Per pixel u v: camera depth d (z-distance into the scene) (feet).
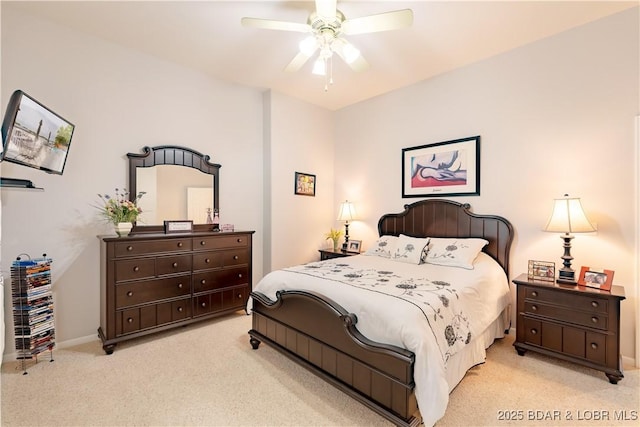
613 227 8.07
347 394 6.19
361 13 7.88
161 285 9.29
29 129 6.31
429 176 11.98
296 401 6.29
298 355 7.48
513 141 9.84
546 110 9.18
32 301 7.55
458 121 11.14
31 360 7.93
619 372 6.84
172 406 6.11
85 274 9.05
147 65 10.23
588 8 7.80
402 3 7.52
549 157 9.14
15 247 7.94
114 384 6.85
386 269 9.17
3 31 7.77
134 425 5.58
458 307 6.73
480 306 7.57
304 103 14.43
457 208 11.06
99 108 9.29
